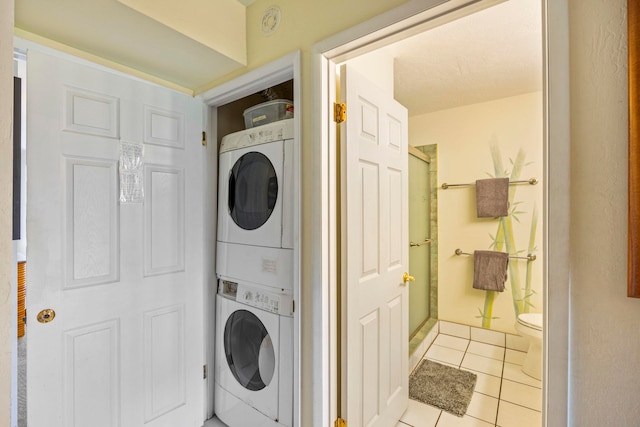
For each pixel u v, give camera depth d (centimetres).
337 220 141
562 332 78
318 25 128
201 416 174
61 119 125
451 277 298
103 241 137
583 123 76
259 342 160
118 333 141
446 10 100
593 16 75
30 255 117
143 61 149
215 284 186
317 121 130
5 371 50
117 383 140
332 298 136
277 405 149
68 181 127
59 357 124
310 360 135
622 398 73
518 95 263
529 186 260
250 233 163
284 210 148
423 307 298
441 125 299
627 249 71
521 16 151
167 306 159
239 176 173
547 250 81
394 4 107
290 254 146
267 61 146
